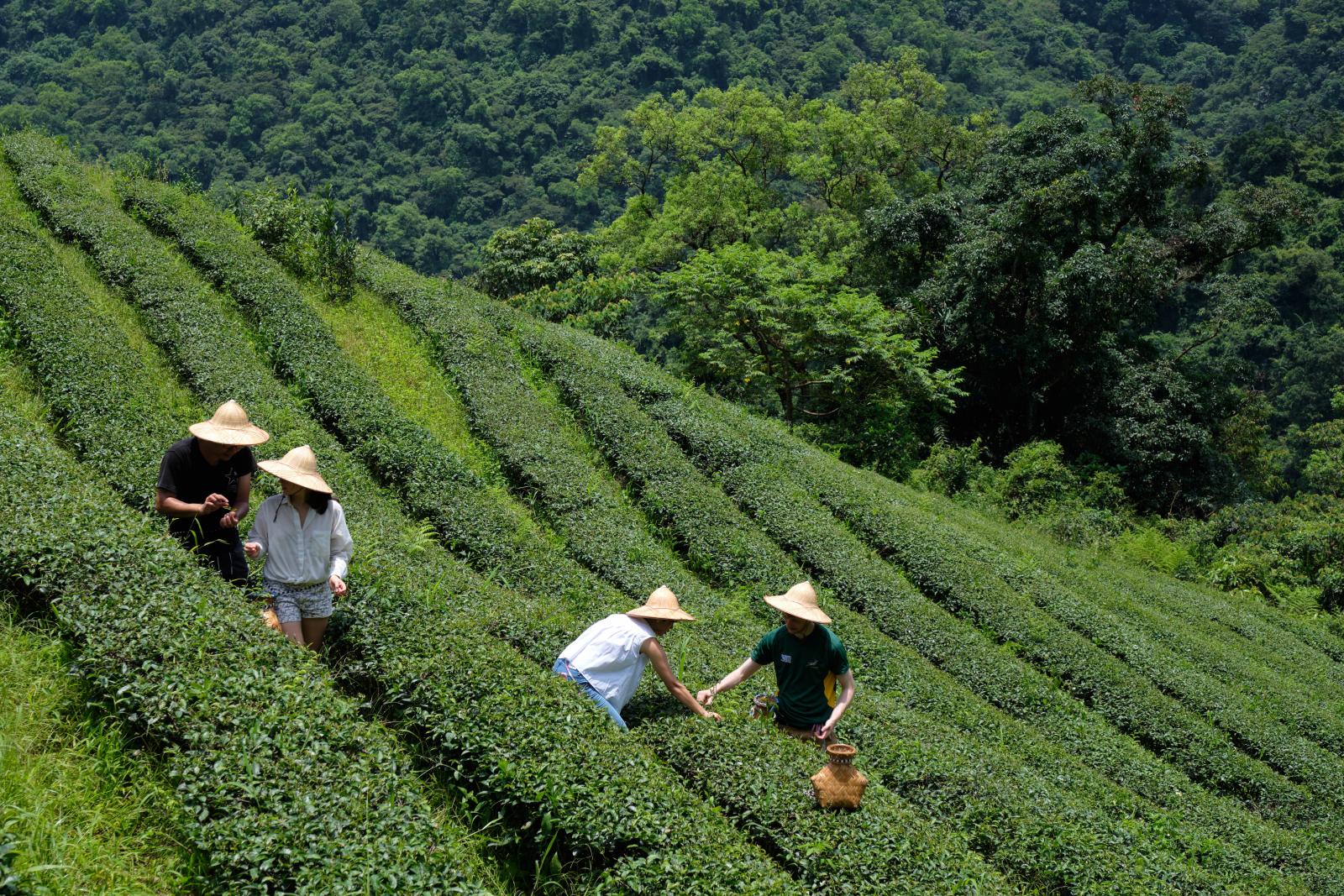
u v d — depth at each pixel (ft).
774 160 164.76
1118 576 92.22
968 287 127.54
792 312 106.22
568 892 26.13
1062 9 423.23
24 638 28.14
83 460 40.34
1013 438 134.21
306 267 74.79
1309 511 130.00
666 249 154.92
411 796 25.46
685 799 28.45
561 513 56.13
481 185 275.39
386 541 41.50
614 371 78.79
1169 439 131.75
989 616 65.10
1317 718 70.59
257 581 33.37
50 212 67.10
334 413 54.90
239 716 25.32
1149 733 59.16
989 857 36.70
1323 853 49.37
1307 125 272.92
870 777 36.94
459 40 332.19
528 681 30.71
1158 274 130.72
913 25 361.10
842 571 61.46
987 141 155.02
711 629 46.93
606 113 303.27
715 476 69.72
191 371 52.54
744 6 352.69
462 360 69.46
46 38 311.27
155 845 23.63
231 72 307.17
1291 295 234.58
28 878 20.22
